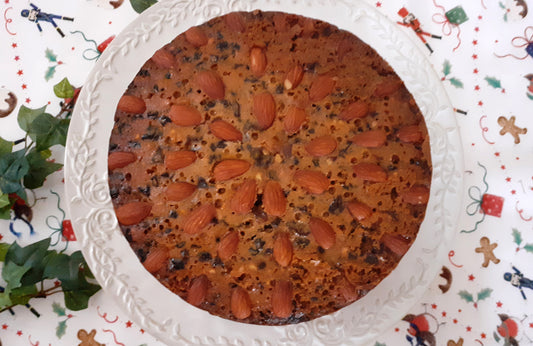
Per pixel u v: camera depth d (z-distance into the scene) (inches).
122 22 11.0
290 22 9.7
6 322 10.5
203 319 10.2
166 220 9.4
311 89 9.4
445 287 10.8
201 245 9.3
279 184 9.3
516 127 11.0
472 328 10.7
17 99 10.9
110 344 10.7
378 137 9.3
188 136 9.4
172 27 10.6
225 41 9.6
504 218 10.9
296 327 10.1
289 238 9.2
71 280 10.0
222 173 9.1
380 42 10.6
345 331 10.0
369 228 9.3
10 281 9.9
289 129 9.3
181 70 9.5
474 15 11.1
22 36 11.0
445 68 11.1
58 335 10.6
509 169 10.9
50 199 10.8
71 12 11.0
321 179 9.2
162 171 9.4
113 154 9.4
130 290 10.1
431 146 10.2
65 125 10.4
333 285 9.3
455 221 10.2
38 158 10.2
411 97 9.7
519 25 11.1
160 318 10.1
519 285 10.7
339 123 9.4
